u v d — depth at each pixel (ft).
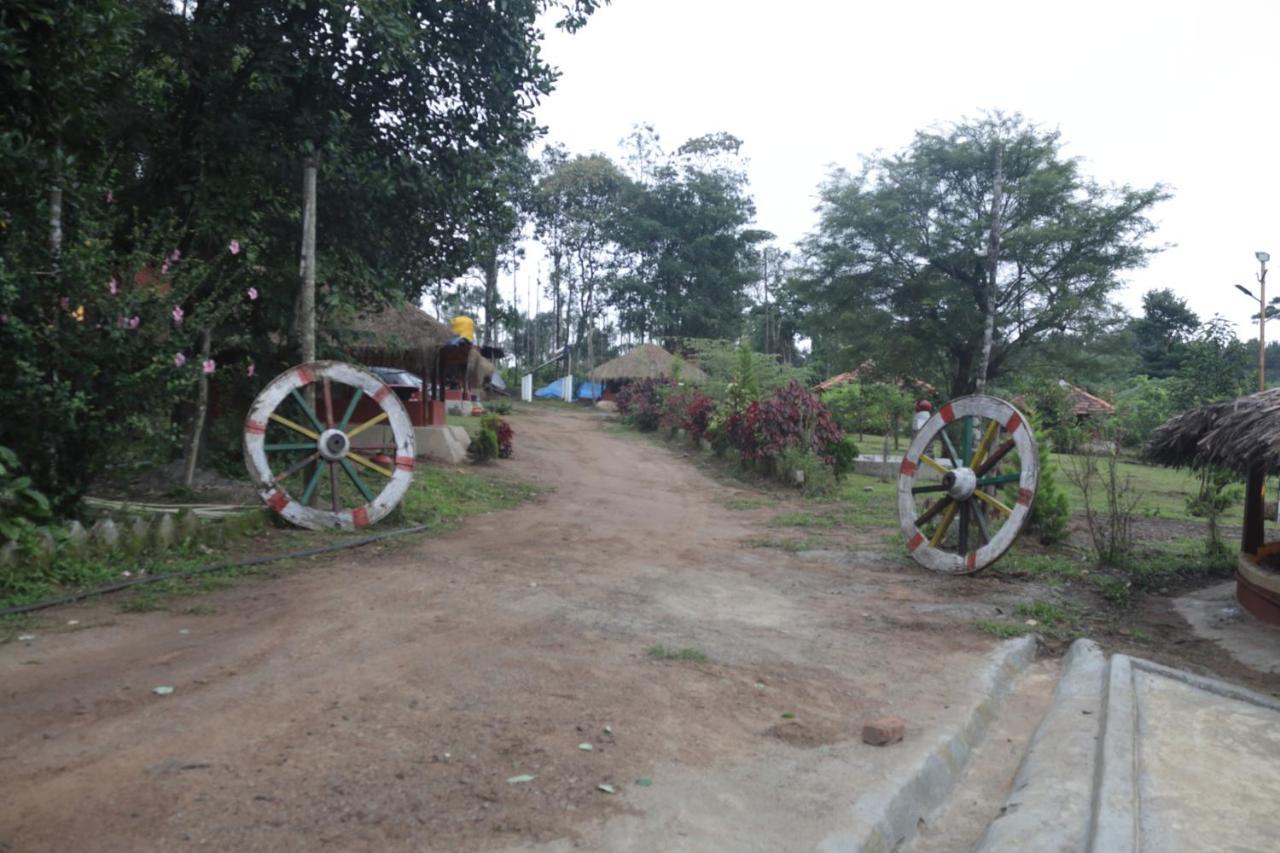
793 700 15.01
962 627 20.76
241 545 26.84
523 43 39.58
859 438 100.48
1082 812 11.01
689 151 185.47
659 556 29.25
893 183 92.73
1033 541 33.06
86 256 24.61
